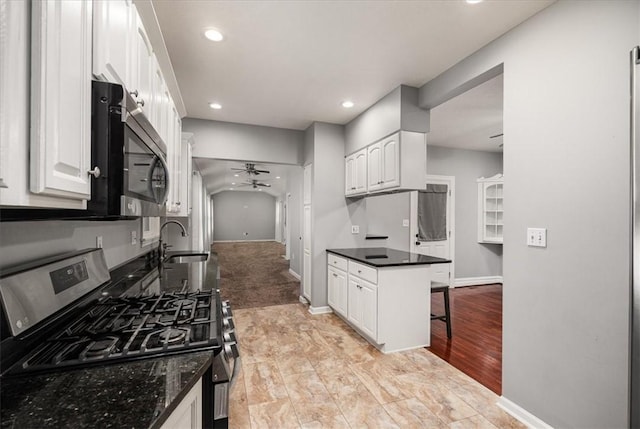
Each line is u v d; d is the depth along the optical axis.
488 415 1.85
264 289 5.05
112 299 1.44
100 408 0.68
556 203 1.63
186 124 3.71
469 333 3.18
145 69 1.54
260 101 3.21
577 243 1.53
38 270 0.98
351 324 3.33
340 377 2.28
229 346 1.25
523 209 1.81
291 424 1.76
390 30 1.98
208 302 1.42
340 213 3.96
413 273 2.79
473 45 2.14
